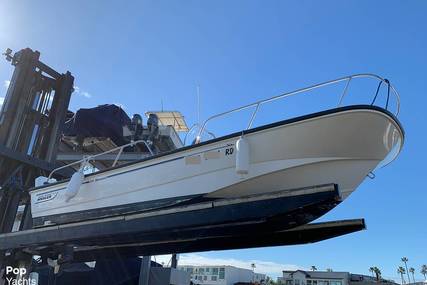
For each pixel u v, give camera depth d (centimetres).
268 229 443
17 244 519
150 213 434
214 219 402
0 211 639
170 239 480
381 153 402
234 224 412
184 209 417
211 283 4444
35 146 713
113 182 498
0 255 548
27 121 704
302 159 396
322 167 400
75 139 825
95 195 510
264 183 413
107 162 826
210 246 548
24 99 698
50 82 759
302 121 389
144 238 480
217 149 426
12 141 669
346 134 382
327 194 364
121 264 760
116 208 487
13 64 721
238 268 4606
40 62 736
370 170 410
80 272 741
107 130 792
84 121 796
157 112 929
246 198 395
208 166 429
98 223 465
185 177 441
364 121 376
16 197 653
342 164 399
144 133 794
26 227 675
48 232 500
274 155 403
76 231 478
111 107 806
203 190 429
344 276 4391
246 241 527
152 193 461
